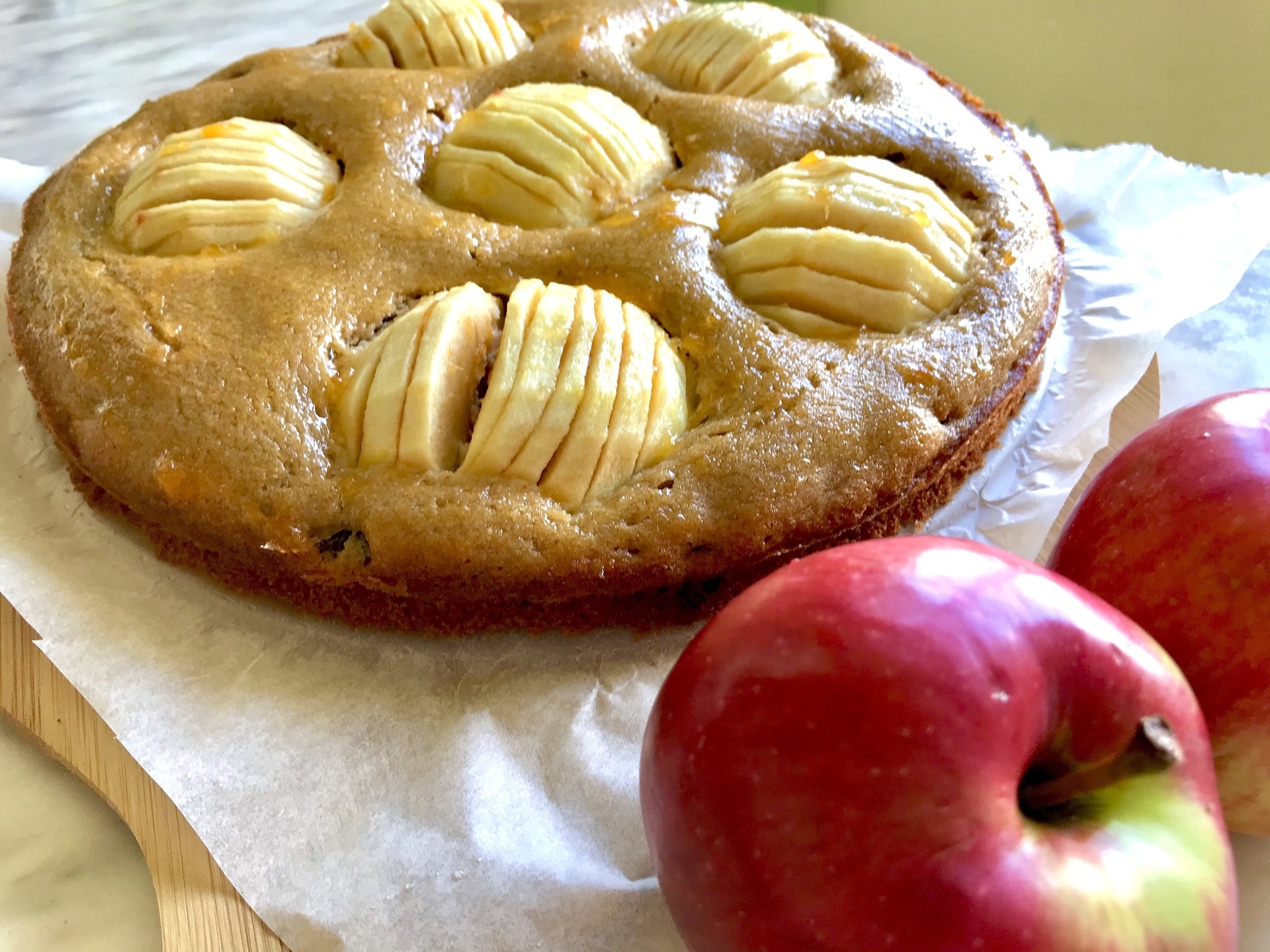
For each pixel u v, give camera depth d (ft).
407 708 0.82
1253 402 0.78
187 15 1.57
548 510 0.82
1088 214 1.18
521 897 0.74
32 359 0.94
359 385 0.86
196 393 0.85
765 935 0.60
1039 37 1.61
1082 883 0.56
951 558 0.63
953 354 0.91
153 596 0.87
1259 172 1.46
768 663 0.61
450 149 1.00
